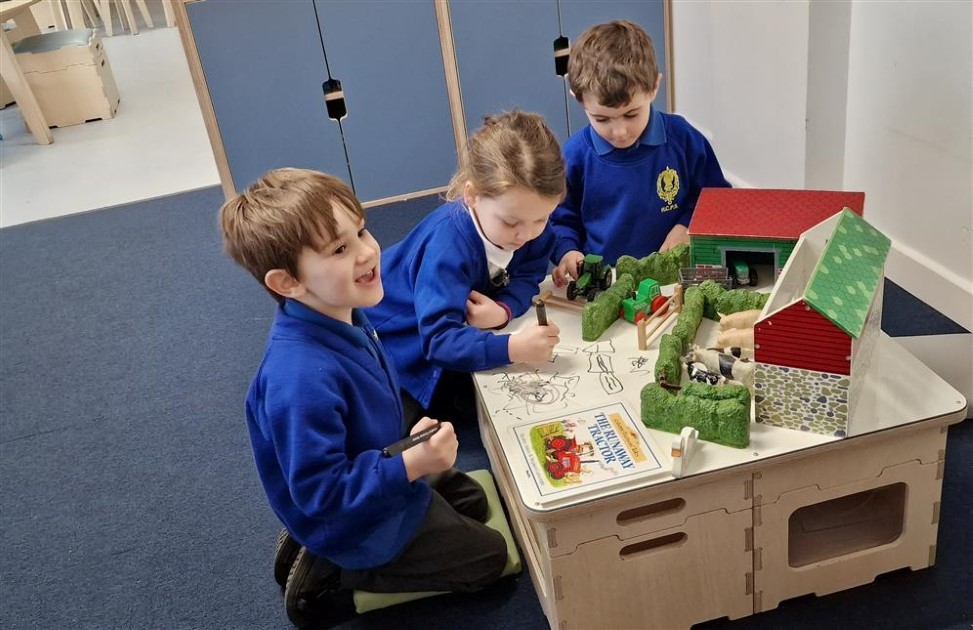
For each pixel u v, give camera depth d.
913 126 1.87
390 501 1.18
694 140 1.68
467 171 1.33
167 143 3.69
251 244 1.12
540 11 2.60
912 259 1.96
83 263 2.72
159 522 1.63
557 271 1.53
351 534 1.22
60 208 3.17
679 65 2.75
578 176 1.69
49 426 1.95
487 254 1.42
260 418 1.17
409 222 2.63
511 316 1.44
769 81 2.23
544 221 1.31
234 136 2.58
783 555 1.20
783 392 1.09
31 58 3.86
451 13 2.55
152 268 2.63
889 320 1.90
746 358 1.20
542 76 2.68
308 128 2.61
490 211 1.29
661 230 1.69
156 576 1.50
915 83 1.83
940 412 1.11
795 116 2.14
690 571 1.18
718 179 1.73
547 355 1.29
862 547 1.25
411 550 1.29
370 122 2.64
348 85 2.58
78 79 3.95
